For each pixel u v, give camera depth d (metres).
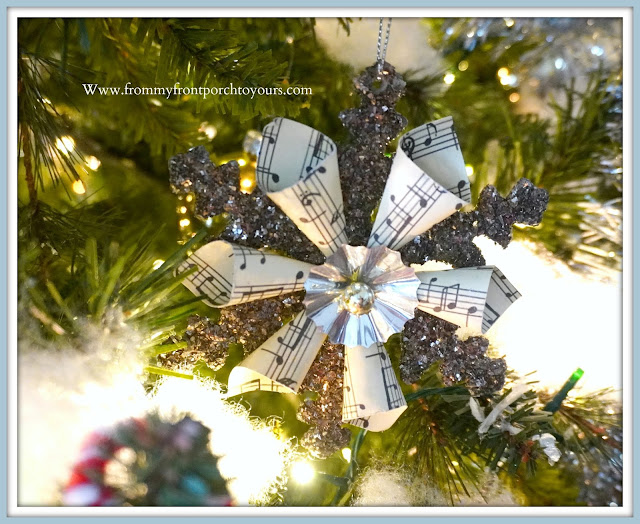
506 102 0.33
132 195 0.33
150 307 0.23
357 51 0.33
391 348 0.30
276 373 0.24
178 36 0.26
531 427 0.26
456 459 0.27
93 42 0.27
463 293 0.24
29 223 0.27
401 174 0.24
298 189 0.23
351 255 0.24
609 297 0.31
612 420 0.29
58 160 0.30
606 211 0.31
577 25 0.31
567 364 0.31
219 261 0.25
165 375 0.25
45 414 0.23
